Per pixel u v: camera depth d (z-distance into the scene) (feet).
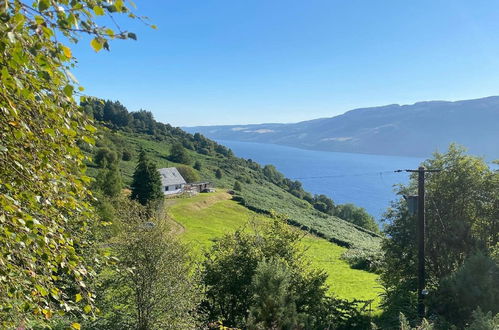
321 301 55.93
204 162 483.10
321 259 167.02
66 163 12.90
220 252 58.39
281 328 41.60
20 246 12.07
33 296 12.59
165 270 45.47
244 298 53.98
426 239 77.05
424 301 54.80
